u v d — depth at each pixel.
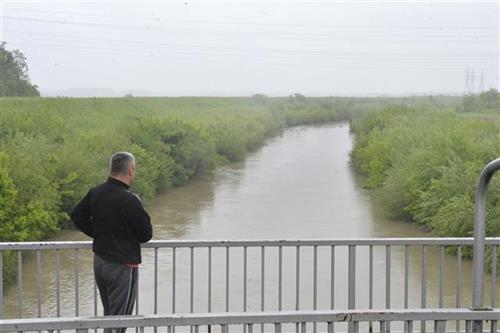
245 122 64.62
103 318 4.03
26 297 13.69
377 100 145.12
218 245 5.91
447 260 17.03
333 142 66.81
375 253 17.67
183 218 24.86
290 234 21.39
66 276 15.34
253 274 14.98
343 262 16.30
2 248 5.67
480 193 4.42
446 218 19.69
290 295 13.27
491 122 35.62
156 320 4.06
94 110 51.91
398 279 14.77
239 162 48.38
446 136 25.73
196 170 39.53
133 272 5.65
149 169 31.12
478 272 4.45
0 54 71.25
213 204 28.56
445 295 13.38
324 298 13.04
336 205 27.70
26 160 20.86
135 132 35.72
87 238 21.48
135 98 75.19
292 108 110.62
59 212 22.53
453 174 21.27
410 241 5.93
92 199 5.67
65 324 3.99
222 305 12.51
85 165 24.92
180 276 14.71
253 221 23.88
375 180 32.19
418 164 24.36
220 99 112.25
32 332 4.22
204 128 48.12
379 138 39.66
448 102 104.50
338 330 9.29
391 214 24.50
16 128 28.92
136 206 5.58
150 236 5.67
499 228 18.33
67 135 31.69
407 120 48.69
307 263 16.12
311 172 41.06
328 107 116.81
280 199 29.64
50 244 5.74
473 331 4.39
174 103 85.88
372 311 4.26
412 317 4.29
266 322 4.12
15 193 18.58
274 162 47.88
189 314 4.12
